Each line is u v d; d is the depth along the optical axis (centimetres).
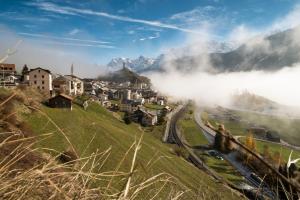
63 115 6619
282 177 150
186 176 4728
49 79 8562
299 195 151
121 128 8888
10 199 197
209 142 11544
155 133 12000
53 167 212
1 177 202
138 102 18012
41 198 200
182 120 16225
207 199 312
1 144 216
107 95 18812
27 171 204
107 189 210
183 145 10625
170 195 240
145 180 216
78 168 224
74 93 11638
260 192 196
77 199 205
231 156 8225
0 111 222
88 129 5312
